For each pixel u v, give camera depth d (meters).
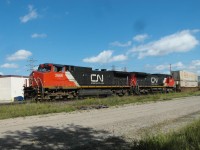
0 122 19.20
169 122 18.11
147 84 56.22
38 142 12.45
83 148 11.48
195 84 83.38
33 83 36.50
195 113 23.19
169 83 64.25
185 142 10.55
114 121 18.77
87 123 17.98
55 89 37.34
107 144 12.14
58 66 38.06
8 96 62.25
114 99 36.06
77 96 40.66
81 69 41.56
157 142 10.73
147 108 27.81
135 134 14.20
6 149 11.17
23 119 20.64
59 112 25.19
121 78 49.47
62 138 13.33
